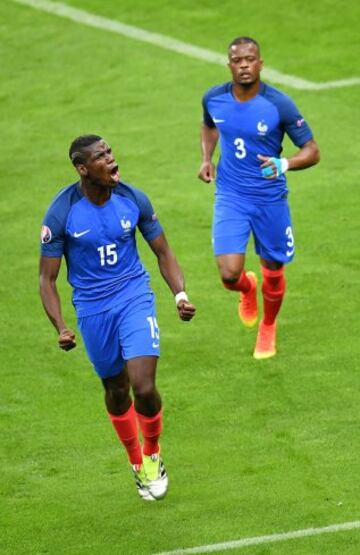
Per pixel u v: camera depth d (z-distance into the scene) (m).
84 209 29.77
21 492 32.50
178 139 58.31
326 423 35.03
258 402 36.59
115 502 31.73
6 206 52.78
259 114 37.09
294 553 28.70
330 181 53.09
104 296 30.25
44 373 39.19
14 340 41.50
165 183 54.09
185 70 65.62
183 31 70.31
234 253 37.88
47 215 29.88
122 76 65.56
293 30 69.06
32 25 72.00
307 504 30.84
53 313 29.98
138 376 29.50
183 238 48.81
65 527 30.66
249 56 36.88
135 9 73.38
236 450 33.94
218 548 29.16
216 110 37.62
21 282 45.84
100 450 34.56
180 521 30.50
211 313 42.72
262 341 39.31
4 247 48.88
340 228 48.59
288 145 57.22
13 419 36.38
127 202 30.05
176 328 41.75
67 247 30.22
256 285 40.47
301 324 41.28
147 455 30.70
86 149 29.17
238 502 31.17
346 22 69.50
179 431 35.22
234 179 38.00
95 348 30.70
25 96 64.25
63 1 75.19
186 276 45.66
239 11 71.75
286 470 32.66
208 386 37.72
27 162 57.19
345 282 44.12
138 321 30.02
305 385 37.28
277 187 37.84
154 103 62.34
